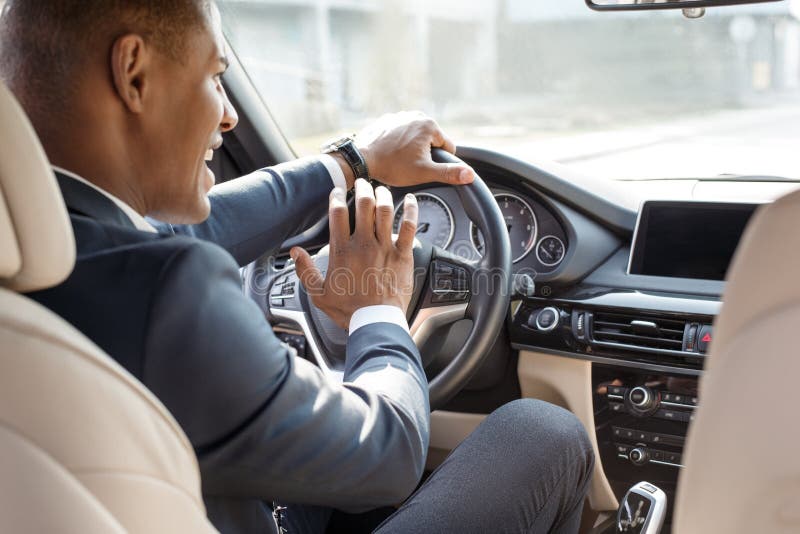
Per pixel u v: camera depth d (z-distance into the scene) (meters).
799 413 0.68
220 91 1.07
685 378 1.70
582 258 1.77
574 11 6.94
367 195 1.18
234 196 1.42
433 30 7.78
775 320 0.67
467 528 1.12
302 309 1.62
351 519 1.58
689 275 1.72
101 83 0.86
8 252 0.63
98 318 0.77
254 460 0.84
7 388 0.62
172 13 0.88
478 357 1.49
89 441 0.65
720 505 0.76
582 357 1.74
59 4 0.84
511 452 1.22
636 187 1.89
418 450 0.98
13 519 0.61
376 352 1.07
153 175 0.94
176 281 0.77
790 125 2.37
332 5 6.72
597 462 1.85
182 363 0.77
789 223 0.65
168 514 0.71
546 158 1.87
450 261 1.53
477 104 7.01
